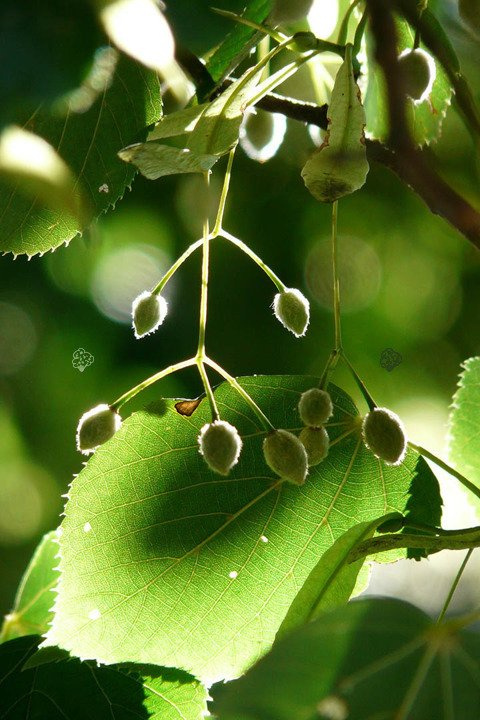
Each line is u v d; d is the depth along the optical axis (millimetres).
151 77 547
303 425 557
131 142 552
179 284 1008
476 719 499
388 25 538
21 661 556
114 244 1015
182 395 993
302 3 523
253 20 551
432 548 544
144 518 554
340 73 518
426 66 544
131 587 553
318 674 498
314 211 1017
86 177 556
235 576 557
